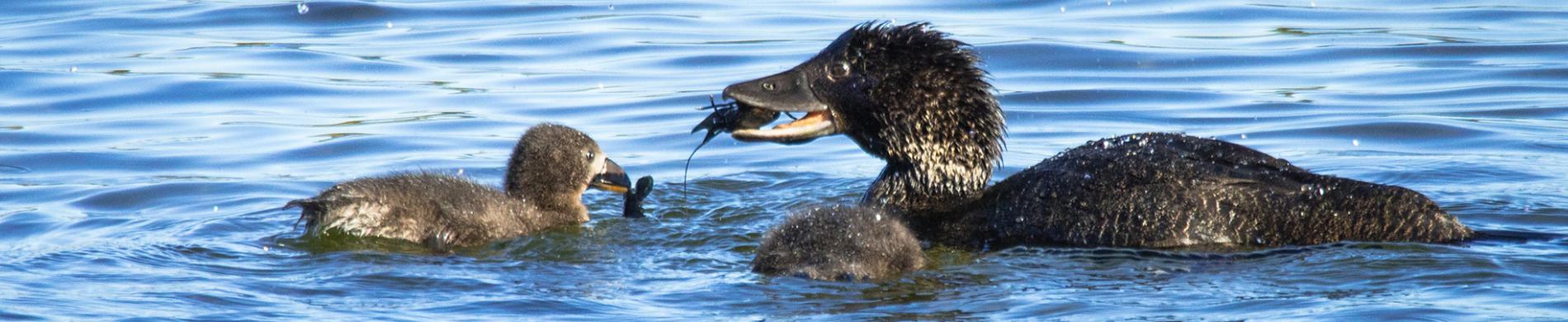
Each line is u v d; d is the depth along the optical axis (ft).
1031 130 88.69
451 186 65.05
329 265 56.70
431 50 110.73
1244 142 84.99
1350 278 51.57
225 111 94.02
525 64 106.52
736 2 128.06
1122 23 116.88
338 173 80.33
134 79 100.99
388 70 104.63
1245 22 117.50
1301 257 54.39
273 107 95.14
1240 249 55.93
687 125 90.22
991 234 59.77
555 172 69.62
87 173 79.97
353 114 93.30
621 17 122.31
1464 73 99.66
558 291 52.54
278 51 110.01
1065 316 47.98
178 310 49.67
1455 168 77.15
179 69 103.86
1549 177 74.64
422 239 61.93
